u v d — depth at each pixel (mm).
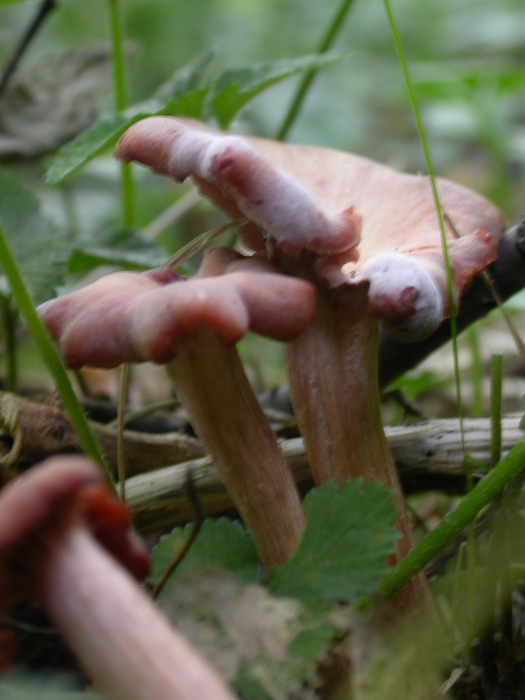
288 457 271
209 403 236
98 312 220
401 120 1013
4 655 210
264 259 238
